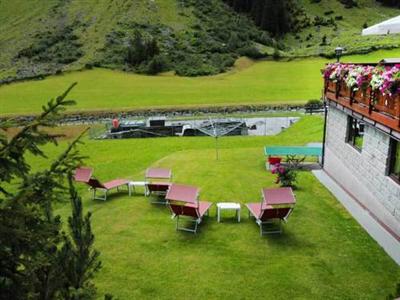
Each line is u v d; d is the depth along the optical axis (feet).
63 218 36.81
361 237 31.12
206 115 150.30
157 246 30.76
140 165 66.44
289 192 32.68
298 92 197.06
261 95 192.95
